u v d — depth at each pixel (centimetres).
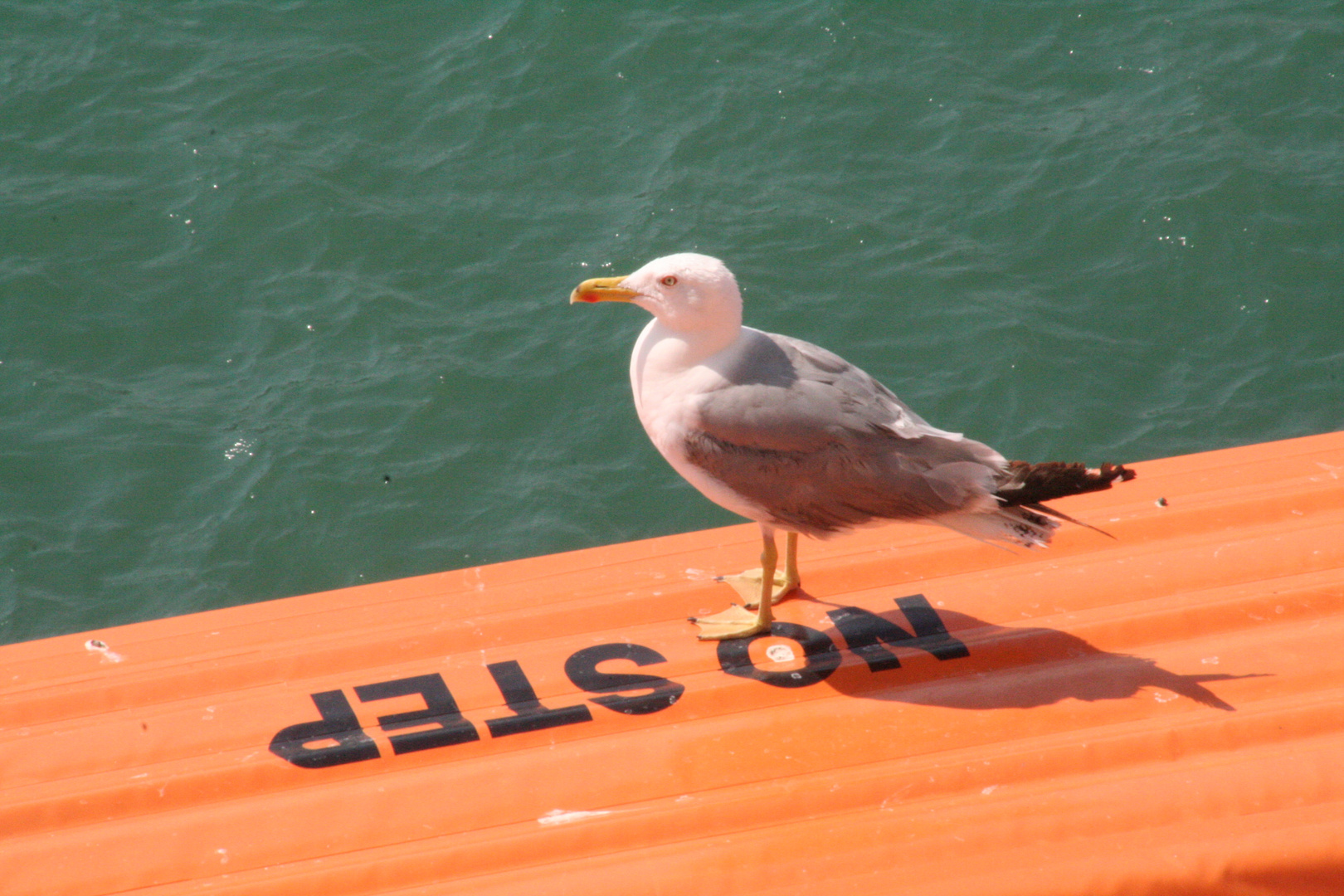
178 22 2066
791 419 712
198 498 1406
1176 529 862
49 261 1670
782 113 1889
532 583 868
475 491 1420
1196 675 727
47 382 1529
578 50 1991
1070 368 1530
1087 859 593
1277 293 1605
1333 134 1803
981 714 709
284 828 658
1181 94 1891
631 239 1697
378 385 1527
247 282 1664
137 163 1819
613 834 643
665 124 1880
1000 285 1631
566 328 1592
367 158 1836
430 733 719
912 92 1922
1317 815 613
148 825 662
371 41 2027
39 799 680
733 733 706
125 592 1318
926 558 852
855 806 650
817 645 774
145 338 1595
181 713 743
